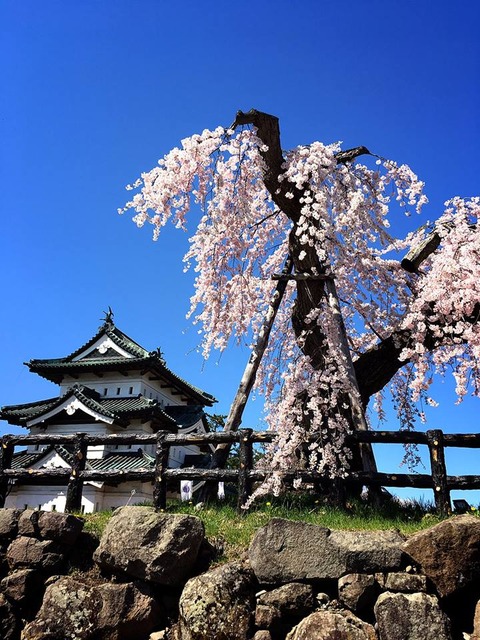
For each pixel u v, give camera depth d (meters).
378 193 9.48
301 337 8.84
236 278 10.20
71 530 6.02
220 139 8.46
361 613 4.66
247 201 9.11
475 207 8.79
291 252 9.64
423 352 7.70
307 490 8.07
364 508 6.77
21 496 16.94
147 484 16.69
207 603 4.86
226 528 6.06
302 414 7.49
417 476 6.15
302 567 4.87
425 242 8.85
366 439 6.62
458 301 7.61
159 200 8.37
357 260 9.37
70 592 5.49
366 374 9.34
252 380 8.74
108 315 20.80
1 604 5.74
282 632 4.77
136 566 5.39
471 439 6.11
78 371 19.75
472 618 4.59
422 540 4.72
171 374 20.22
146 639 5.18
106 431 17.66
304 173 8.37
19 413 19.14
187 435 6.89
